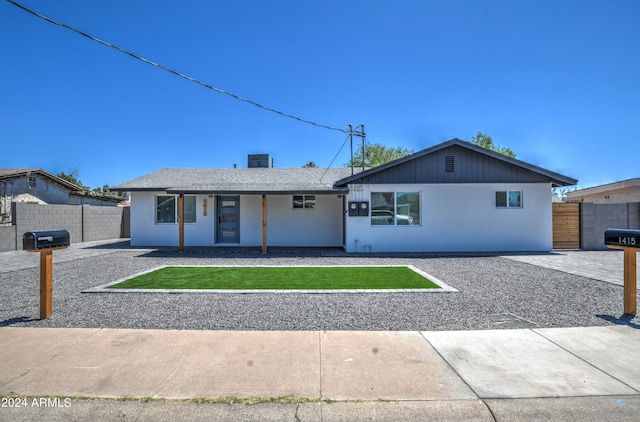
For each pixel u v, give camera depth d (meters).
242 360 3.67
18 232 13.90
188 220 14.93
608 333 4.43
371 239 12.88
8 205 21.53
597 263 10.18
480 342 4.14
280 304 5.82
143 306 5.69
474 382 3.21
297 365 3.55
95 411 2.79
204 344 4.09
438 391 3.06
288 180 15.66
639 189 20.92
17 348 3.94
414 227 12.97
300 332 4.48
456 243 12.98
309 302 5.94
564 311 5.41
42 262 5.06
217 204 14.96
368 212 12.88
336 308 5.59
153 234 14.83
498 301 6.00
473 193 13.05
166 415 2.75
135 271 8.88
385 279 7.85
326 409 2.82
